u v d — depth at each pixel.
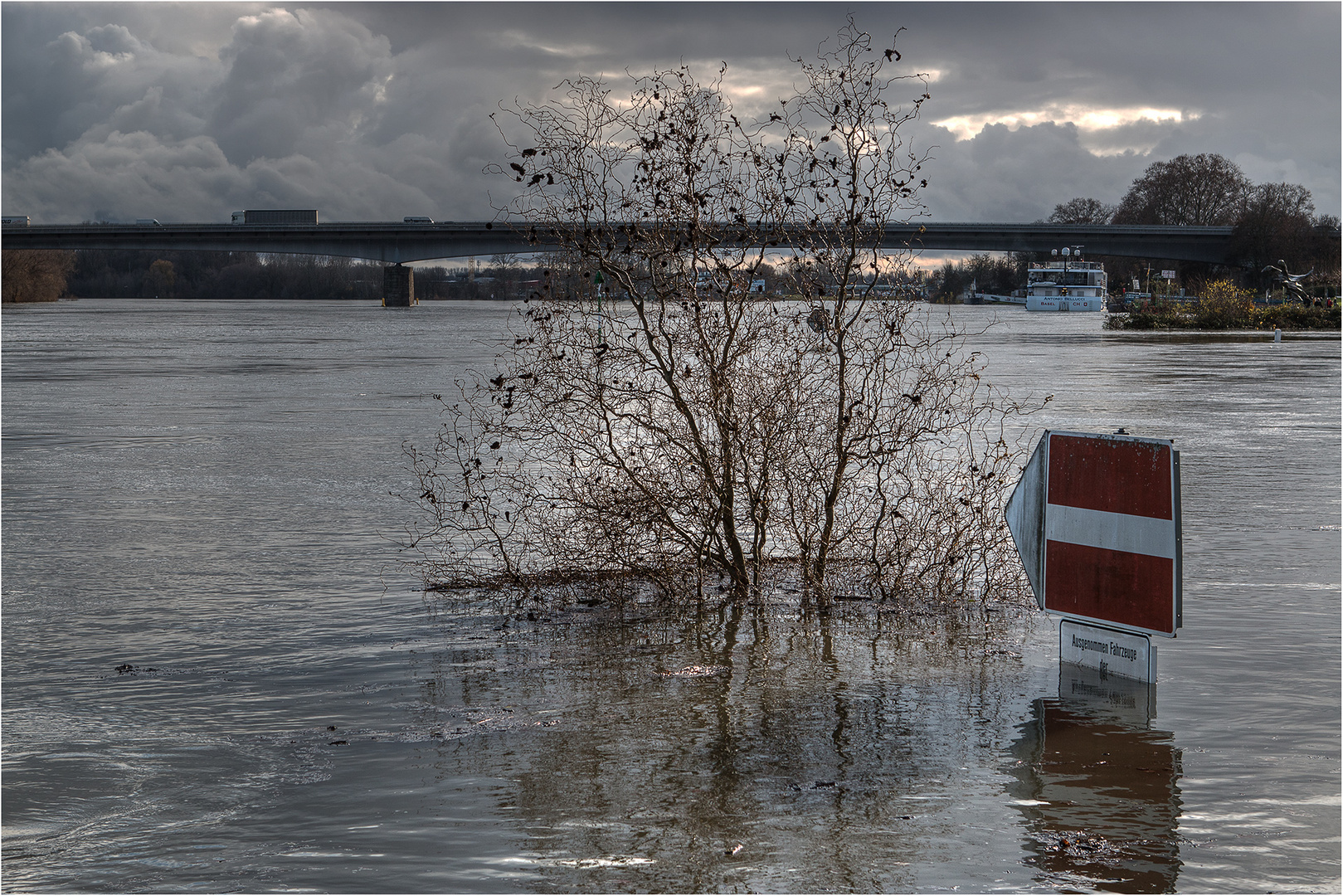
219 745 5.20
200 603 7.94
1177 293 119.25
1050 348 48.09
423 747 5.14
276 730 5.39
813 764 4.89
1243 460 14.84
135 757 5.06
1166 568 6.04
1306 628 7.03
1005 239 126.00
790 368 8.50
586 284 8.35
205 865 4.00
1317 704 5.66
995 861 3.96
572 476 8.64
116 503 12.18
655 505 8.25
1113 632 6.23
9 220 168.25
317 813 4.42
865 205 8.23
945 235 125.94
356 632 7.20
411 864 3.97
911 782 4.69
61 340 60.09
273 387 29.19
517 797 4.55
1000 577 8.30
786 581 8.55
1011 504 6.75
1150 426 18.50
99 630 7.27
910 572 8.49
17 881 3.91
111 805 4.54
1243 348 48.03
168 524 10.91
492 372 33.62
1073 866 3.92
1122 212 161.88
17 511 11.67
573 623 7.43
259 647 6.86
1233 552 9.30
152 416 21.84
